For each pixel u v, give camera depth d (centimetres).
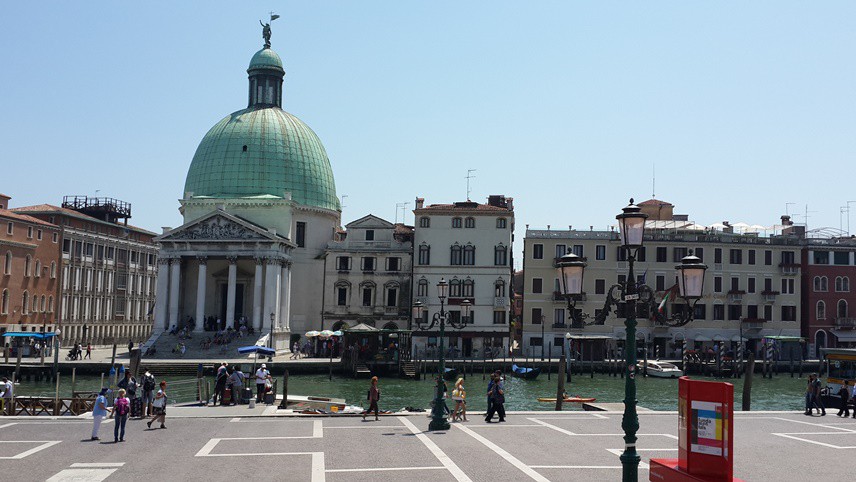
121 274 11612
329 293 9762
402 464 2486
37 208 10100
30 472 2353
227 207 10175
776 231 10469
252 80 11200
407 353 7856
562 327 9281
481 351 9256
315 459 2570
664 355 9362
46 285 9700
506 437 3056
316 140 11262
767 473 2434
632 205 1759
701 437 1695
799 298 9700
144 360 8000
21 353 7744
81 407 4206
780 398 6550
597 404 4300
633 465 1681
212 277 10169
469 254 9431
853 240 10156
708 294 9512
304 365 7812
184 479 2264
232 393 4281
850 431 3378
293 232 10300
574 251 9400
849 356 5703
